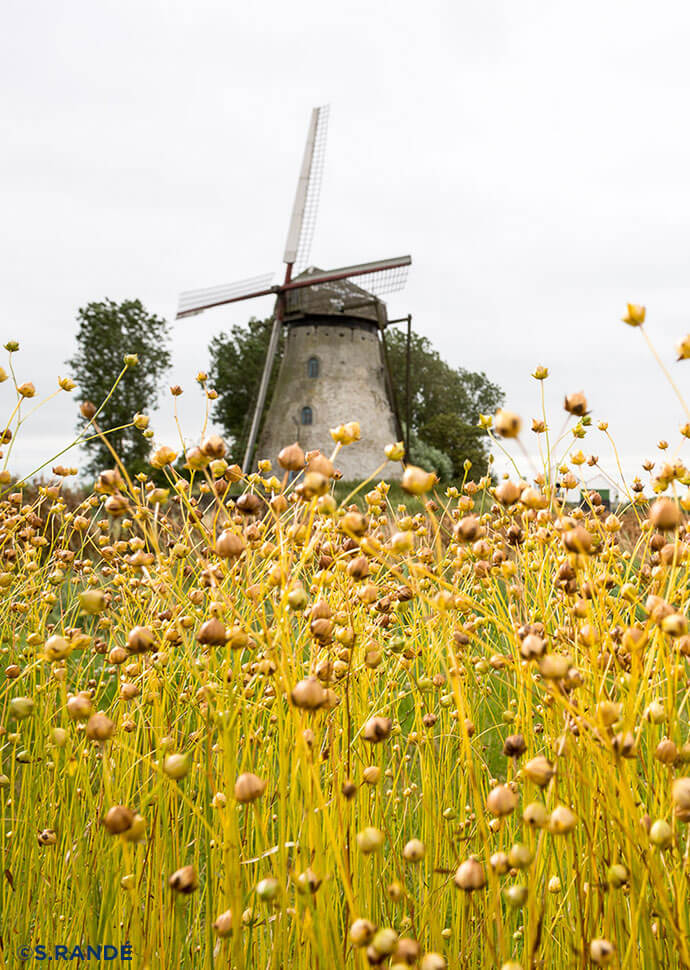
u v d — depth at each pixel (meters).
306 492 1.22
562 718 1.43
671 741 1.15
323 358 36.94
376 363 38.41
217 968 1.51
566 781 1.47
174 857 1.86
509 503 1.32
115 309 43.81
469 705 2.13
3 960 1.87
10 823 2.29
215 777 1.90
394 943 0.97
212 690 1.55
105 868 1.87
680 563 1.38
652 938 1.28
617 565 1.92
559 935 1.70
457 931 1.64
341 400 36.56
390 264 34.75
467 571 2.27
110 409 41.62
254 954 1.70
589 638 1.30
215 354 48.81
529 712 1.66
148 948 1.51
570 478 2.19
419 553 1.90
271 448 36.97
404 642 1.97
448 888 1.85
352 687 1.93
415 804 2.30
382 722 1.26
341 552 1.79
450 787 2.24
